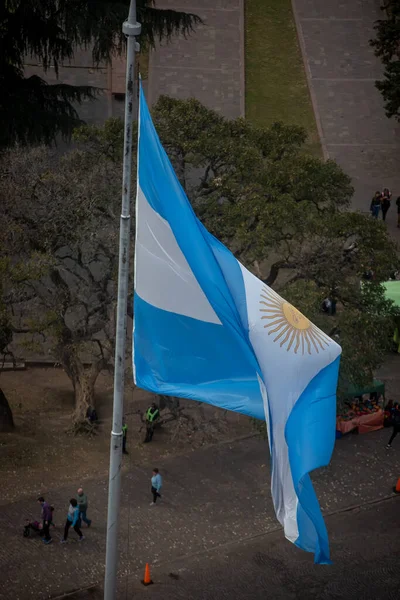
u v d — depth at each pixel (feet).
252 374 81.66
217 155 143.84
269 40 306.76
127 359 156.35
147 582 116.57
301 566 121.39
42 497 123.03
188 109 146.20
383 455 149.69
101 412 157.07
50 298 143.13
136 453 145.89
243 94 275.59
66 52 187.62
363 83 286.87
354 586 117.70
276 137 149.18
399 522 132.46
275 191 139.44
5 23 181.06
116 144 145.18
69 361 151.84
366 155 254.88
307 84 284.61
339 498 137.90
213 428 145.89
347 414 153.69
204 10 319.27
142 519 129.80
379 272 136.98
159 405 153.38
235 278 85.10
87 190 138.21
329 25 316.60
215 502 134.62
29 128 181.78
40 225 139.44
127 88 75.20
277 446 80.59
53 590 114.83
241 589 116.37
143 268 79.15
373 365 135.03
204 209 141.69
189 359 80.94
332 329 137.39
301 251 142.92
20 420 153.28
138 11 173.06
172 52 293.43
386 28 224.12
